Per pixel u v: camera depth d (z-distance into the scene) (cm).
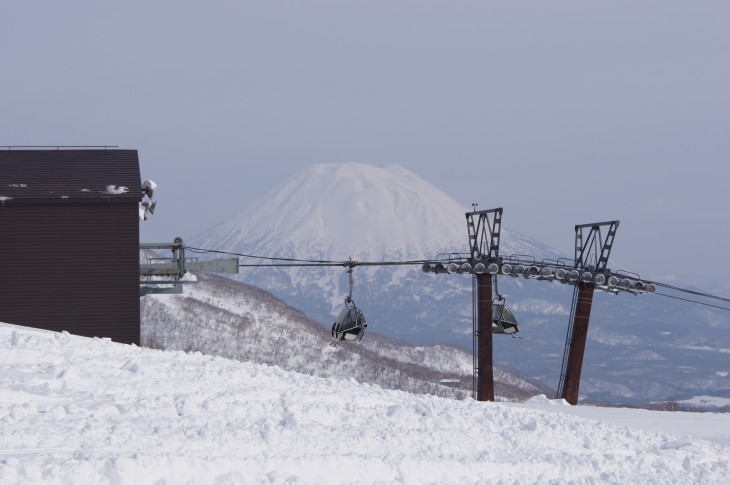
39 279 8500
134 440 2948
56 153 9725
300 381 4794
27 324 8469
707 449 4181
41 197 8494
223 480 2592
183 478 2598
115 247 8612
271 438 3183
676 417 5806
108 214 8625
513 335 8631
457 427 3938
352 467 2928
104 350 5031
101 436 2973
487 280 8638
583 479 3222
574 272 8662
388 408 4031
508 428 4078
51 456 2631
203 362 5025
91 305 8550
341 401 4300
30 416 3203
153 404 3584
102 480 2478
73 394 3684
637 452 3991
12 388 3697
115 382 4047
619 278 8738
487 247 8606
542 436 3978
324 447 3203
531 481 3138
